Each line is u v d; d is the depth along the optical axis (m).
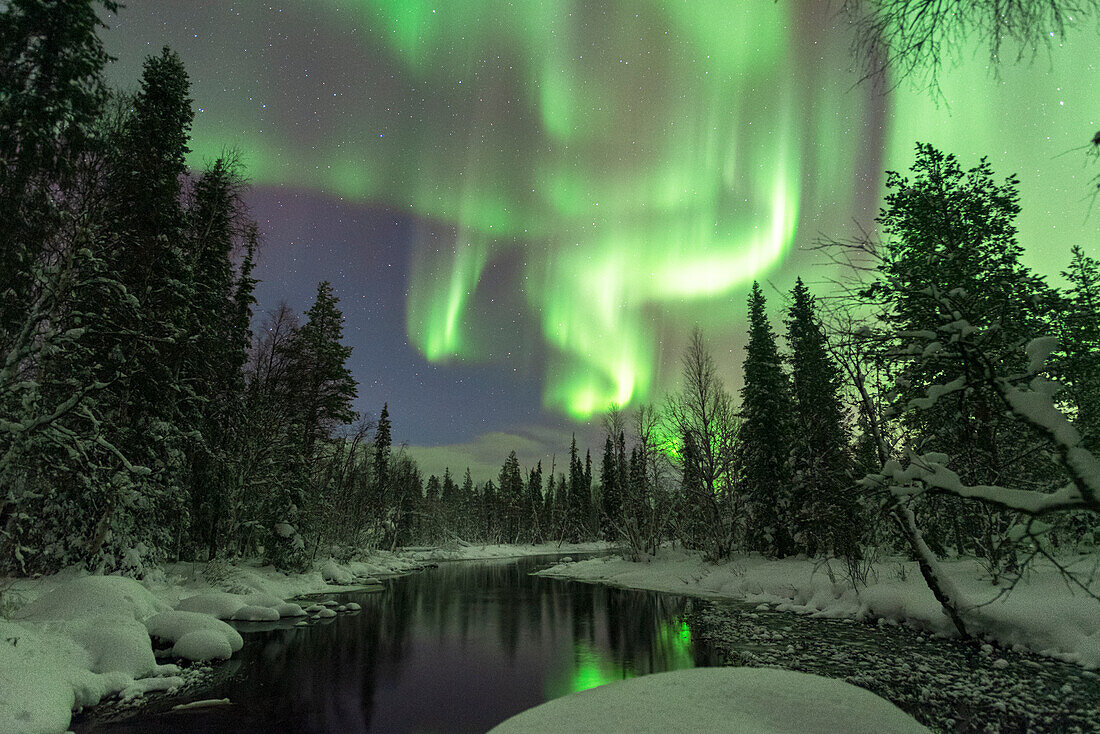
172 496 22.72
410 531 82.25
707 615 21.64
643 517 45.03
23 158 14.27
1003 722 9.09
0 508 15.50
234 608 20.86
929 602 16.56
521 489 110.31
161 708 10.69
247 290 32.47
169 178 21.30
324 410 37.38
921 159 17.41
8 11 14.85
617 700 5.29
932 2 4.58
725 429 36.31
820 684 5.57
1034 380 5.71
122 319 18.95
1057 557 13.88
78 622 12.66
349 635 18.33
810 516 26.66
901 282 7.40
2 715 8.24
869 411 14.07
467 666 14.39
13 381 14.34
